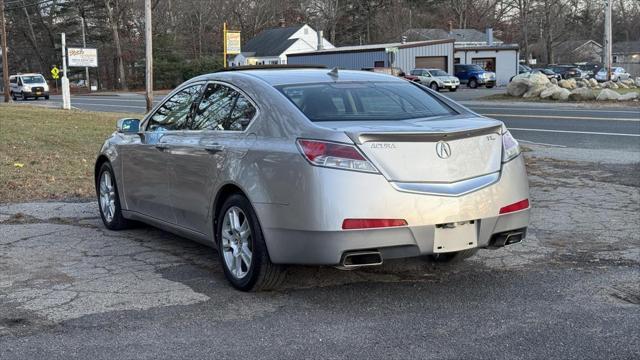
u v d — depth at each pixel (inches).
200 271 228.1
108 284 213.8
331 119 193.9
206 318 183.0
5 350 162.9
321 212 178.4
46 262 240.5
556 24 3331.7
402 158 183.0
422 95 225.0
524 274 221.6
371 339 167.2
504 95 1441.9
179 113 245.9
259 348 162.7
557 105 1178.6
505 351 159.2
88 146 541.3
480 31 3585.1
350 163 178.9
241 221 204.4
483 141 195.6
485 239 193.6
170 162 237.5
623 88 1585.9
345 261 181.0
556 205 335.6
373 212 178.7
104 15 2955.2
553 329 172.6
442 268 229.0
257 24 3277.6
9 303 196.2
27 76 1873.8
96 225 301.1
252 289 202.2
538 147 599.5
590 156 528.7
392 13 3228.3
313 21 3395.7
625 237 270.4
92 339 169.3
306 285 210.5
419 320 179.9
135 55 2864.2
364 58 2116.1
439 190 184.7
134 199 268.7
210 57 2878.9
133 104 1519.4
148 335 171.6
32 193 373.4
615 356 156.0
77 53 1958.7
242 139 204.5
